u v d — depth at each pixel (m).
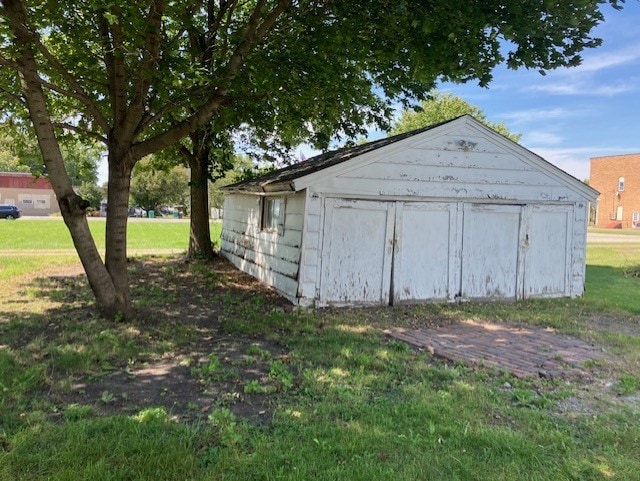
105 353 5.18
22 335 5.87
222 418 3.61
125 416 3.61
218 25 7.95
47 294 8.51
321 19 7.13
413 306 8.76
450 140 9.08
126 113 6.52
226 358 5.31
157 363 5.08
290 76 7.12
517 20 5.66
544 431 3.60
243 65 7.08
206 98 7.18
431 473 2.94
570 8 5.49
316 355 5.44
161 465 2.91
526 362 5.42
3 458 2.89
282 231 9.48
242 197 12.90
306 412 3.82
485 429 3.55
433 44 6.50
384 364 5.16
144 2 5.82
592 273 14.55
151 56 6.10
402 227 8.88
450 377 4.83
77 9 6.31
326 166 8.38
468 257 9.38
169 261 13.98
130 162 6.71
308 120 9.77
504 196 9.53
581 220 10.30
